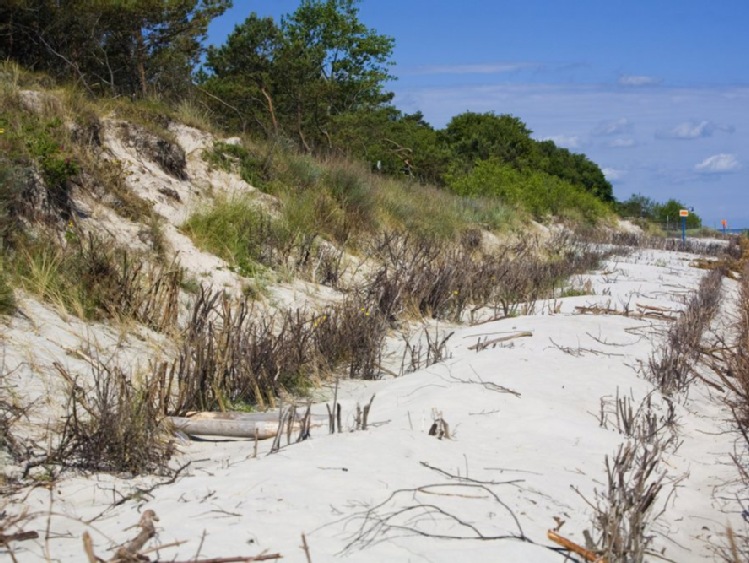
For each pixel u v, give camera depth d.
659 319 11.89
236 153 14.20
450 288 12.66
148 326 8.64
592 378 8.19
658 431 6.90
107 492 4.98
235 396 7.55
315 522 4.43
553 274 16.09
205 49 19.16
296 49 23.70
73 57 15.03
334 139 23.88
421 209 18.05
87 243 9.26
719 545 4.97
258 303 10.49
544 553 4.32
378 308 10.77
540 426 6.62
